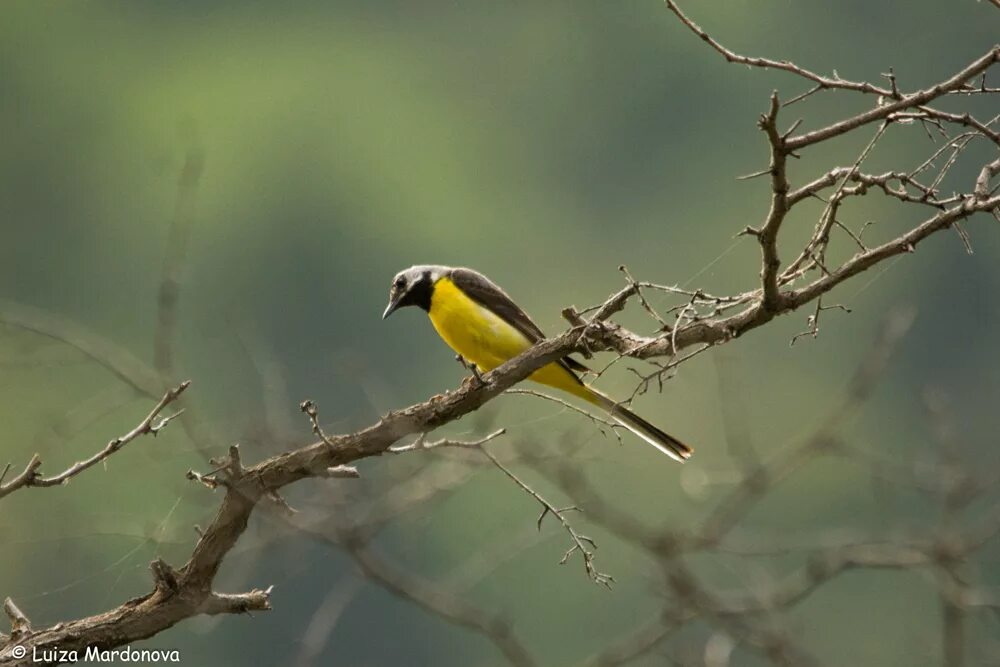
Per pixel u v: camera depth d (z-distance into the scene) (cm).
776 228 576
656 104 2375
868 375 1048
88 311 2153
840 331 2059
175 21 2494
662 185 2334
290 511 659
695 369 1697
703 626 1102
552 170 2405
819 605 1694
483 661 1638
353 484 1032
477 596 1752
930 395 1118
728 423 1067
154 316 1964
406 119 2477
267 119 2445
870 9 2089
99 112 2383
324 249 2309
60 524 1302
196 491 940
